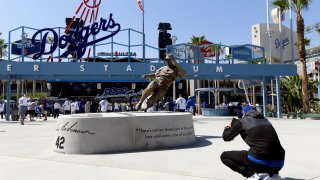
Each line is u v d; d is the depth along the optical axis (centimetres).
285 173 523
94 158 685
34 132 1300
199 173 530
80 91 5147
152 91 988
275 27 4028
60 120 785
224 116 2884
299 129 1357
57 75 2373
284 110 2938
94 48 2369
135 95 4797
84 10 2445
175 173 532
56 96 5216
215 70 2430
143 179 494
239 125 416
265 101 2648
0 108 2739
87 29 2378
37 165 612
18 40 2412
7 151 792
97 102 4841
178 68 993
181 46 2442
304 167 569
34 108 2166
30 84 7131
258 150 401
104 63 2305
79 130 752
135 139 787
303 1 2589
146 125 802
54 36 2369
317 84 3100
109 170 562
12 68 2253
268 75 2500
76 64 2286
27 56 2341
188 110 2619
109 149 757
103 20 2373
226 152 448
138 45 2370
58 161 654
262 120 420
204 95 4738
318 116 2225
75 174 533
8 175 530
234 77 2664
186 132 866
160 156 698
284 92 2944
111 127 766
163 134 820
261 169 404
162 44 2883
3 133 1257
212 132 1225
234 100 5262
